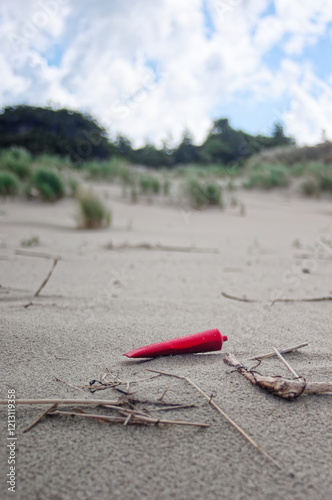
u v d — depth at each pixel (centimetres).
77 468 26
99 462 26
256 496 24
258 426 30
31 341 45
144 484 25
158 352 42
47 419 31
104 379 37
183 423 30
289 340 47
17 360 41
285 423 31
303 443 28
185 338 43
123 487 24
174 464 26
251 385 36
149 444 28
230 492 24
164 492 24
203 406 32
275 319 55
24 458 26
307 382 34
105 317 55
